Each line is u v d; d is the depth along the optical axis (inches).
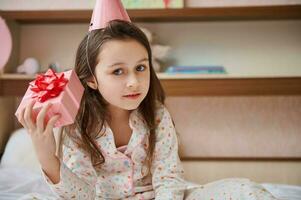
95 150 34.8
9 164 67.6
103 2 35.2
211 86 67.4
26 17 72.8
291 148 79.3
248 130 79.9
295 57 78.2
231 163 74.8
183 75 67.7
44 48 81.1
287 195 52.0
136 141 35.8
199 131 80.1
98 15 35.1
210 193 33.3
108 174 36.0
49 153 29.3
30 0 79.8
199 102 80.0
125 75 31.4
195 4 77.3
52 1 79.6
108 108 36.2
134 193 35.7
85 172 34.5
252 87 66.8
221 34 79.0
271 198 29.6
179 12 70.3
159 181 35.9
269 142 79.5
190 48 79.3
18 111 27.8
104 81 31.8
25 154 68.5
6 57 63.2
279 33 78.4
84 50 34.2
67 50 81.0
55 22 79.7
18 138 71.1
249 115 79.8
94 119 35.5
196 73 69.2
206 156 79.7
